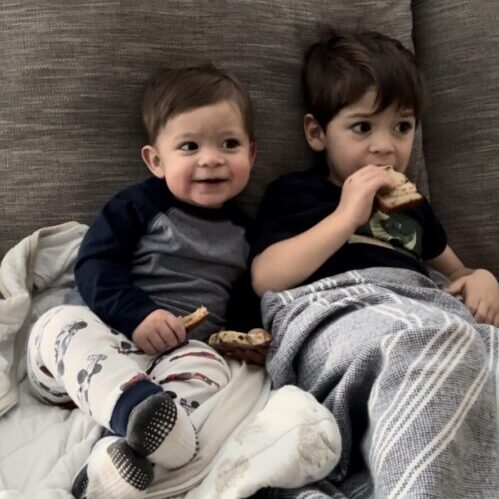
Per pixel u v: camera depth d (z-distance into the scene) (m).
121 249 0.99
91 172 1.08
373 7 1.22
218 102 1.01
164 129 1.02
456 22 1.26
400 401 0.73
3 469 0.79
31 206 1.07
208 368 0.89
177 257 1.02
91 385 0.79
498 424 0.76
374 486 0.74
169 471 0.75
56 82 1.06
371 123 1.10
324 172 1.17
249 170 1.04
